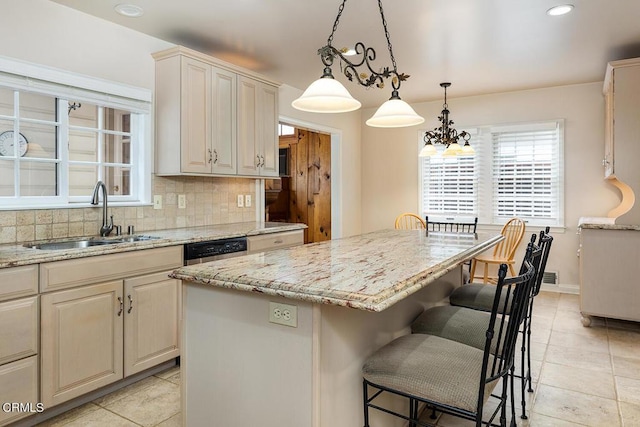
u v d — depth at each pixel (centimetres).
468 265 418
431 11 284
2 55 243
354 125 598
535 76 438
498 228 518
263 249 347
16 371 197
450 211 550
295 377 144
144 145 325
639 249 347
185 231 323
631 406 233
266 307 150
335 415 149
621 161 355
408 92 505
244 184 418
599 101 461
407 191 581
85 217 285
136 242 254
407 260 190
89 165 304
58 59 270
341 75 434
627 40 338
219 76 344
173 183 345
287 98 471
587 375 273
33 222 258
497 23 304
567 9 282
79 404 232
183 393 175
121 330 242
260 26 309
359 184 612
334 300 129
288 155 646
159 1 267
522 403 222
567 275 483
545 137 490
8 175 275
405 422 209
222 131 347
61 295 213
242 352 157
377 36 327
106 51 296
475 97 527
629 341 333
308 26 308
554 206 488
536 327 368
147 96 322
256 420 154
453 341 175
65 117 282
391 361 153
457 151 402
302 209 639
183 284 175
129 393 246
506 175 513
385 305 125
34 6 258
